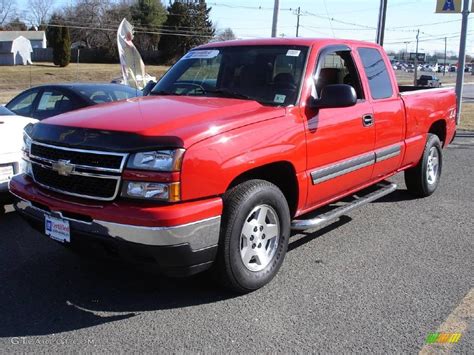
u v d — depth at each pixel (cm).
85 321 374
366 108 531
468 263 488
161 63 8531
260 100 457
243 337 353
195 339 350
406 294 420
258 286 419
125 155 354
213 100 451
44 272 459
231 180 378
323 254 508
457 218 630
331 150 479
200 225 359
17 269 465
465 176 879
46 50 8425
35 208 403
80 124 388
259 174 440
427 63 12788
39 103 859
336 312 388
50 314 384
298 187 448
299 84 459
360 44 564
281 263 442
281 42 505
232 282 399
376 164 560
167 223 342
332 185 494
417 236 564
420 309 394
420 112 651
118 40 1650
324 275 456
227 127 383
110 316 382
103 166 362
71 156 379
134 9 8962
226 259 387
